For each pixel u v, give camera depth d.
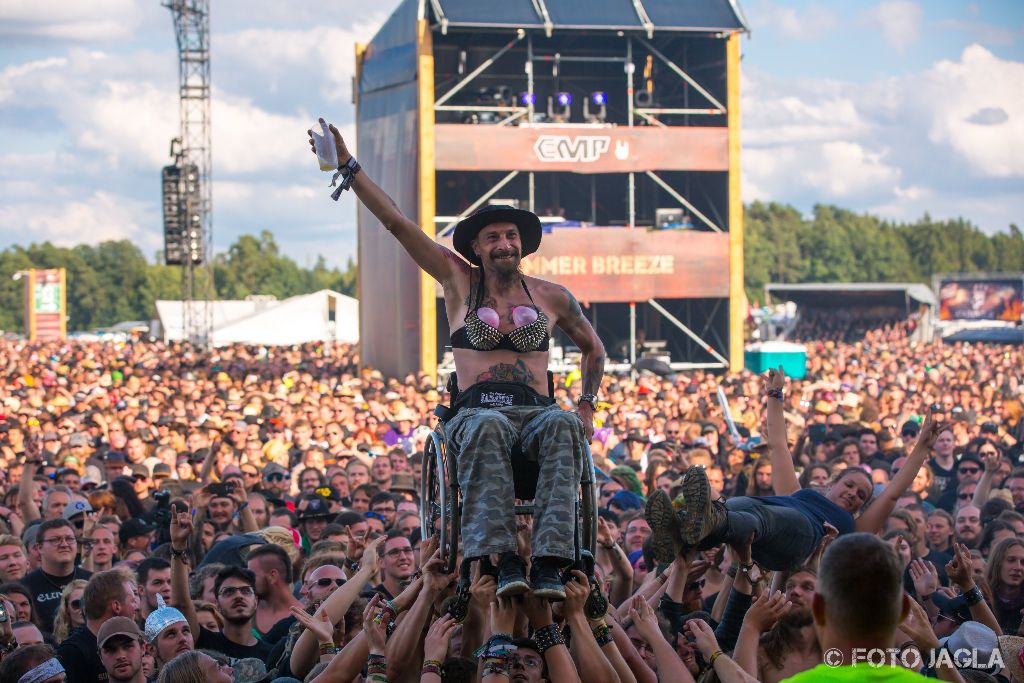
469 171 32.47
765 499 6.18
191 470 14.00
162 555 8.47
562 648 5.19
